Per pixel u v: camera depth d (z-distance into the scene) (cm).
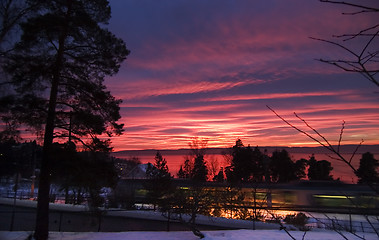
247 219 2072
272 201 2236
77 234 1463
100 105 1622
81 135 1562
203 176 2448
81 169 1427
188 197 1538
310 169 5344
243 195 2195
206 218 2112
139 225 2086
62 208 2564
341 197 1853
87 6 1605
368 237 1188
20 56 1362
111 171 1534
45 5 1439
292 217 1908
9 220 2222
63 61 1580
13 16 1230
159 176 2561
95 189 1522
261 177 3806
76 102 1652
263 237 1264
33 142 1633
